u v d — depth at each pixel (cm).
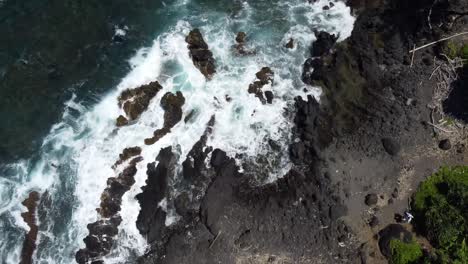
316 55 3897
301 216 3316
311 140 3556
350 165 3453
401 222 3291
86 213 3416
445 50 3719
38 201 3459
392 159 3472
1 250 3309
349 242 3244
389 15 3953
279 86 3825
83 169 3544
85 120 3716
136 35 4038
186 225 3328
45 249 3325
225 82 3850
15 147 3606
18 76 3794
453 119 3550
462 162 3434
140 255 3278
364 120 3603
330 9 4134
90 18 4050
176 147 3619
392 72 3734
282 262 3203
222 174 3447
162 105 3762
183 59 3947
